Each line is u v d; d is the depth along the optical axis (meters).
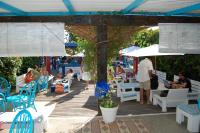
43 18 7.50
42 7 6.49
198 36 8.04
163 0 5.52
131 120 7.82
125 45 9.99
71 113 8.71
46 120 6.80
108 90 7.80
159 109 9.17
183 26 7.96
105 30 7.61
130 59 22.86
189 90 9.95
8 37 7.54
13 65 12.95
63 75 19.55
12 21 7.49
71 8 6.61
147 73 9.89
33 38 7.55
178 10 7.16
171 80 13.23
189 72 11.45
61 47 7.58
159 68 15.10
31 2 5.61
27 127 4.80
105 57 7.72
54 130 6.93
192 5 6.31
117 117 8.14
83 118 8.06
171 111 8.87
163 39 7.94
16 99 8.07
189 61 11.30
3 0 5.31
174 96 8.80
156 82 10.82
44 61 19.47
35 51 7.59
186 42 8.02
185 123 7.48
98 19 7.56
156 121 7.71
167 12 7.69
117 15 7.60
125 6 6.45
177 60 12.46
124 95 10.48
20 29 7.52
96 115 8.41
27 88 9.46
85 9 7.06
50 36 7.54
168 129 6.98
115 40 9.26
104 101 7.60
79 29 9.36
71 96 11.87
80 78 17.38
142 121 7.71
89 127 7.17
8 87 9.75
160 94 9.52
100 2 5.78
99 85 7.73
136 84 11.18
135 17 7.70
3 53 7.56
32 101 7.99
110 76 13.02
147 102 10.12
